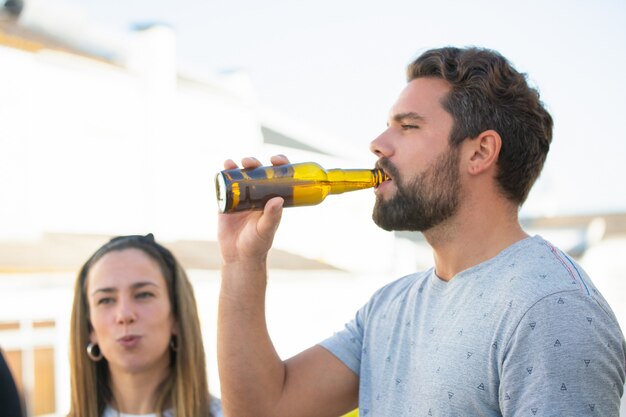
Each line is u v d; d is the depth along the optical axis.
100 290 2.16
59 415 7.25
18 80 7.90
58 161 8.23
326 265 11.22
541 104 1.45
